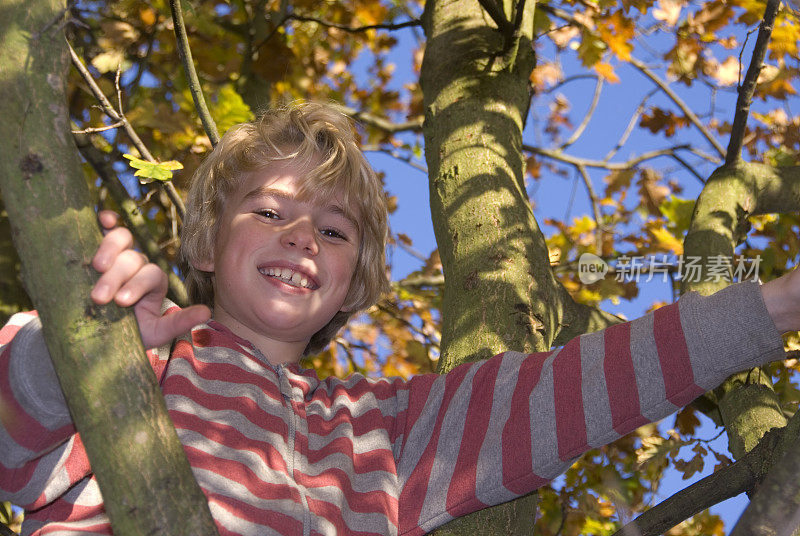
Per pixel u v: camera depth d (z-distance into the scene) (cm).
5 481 139
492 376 184
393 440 184
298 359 197
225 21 447
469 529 175
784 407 292
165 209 357
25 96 102
